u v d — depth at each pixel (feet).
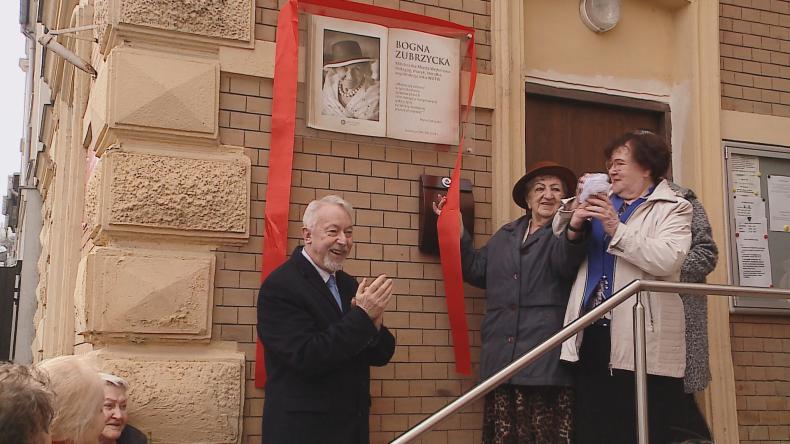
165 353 13.53
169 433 13.14
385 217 15.37
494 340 14.19
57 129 25.08
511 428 13.39
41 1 28.40
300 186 14.80
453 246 15.14
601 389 12.46
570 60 17.89
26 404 6.61
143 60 13.89
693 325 12.84
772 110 19.15
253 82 14.69
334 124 15.10
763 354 17.16
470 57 16.35
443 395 15.31
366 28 15.55
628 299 11.93
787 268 18.57
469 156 16.24
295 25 14.80
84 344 15.19
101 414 8.70
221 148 14.32
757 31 19.33
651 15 18.92
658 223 12.99
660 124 18.92
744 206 18.47
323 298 12.35
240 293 14.07
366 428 12.45
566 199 14.26
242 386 13.69
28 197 37.86
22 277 37.19
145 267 13.43
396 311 15.21
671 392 12.12
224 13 14.48
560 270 13.56
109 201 13.44
